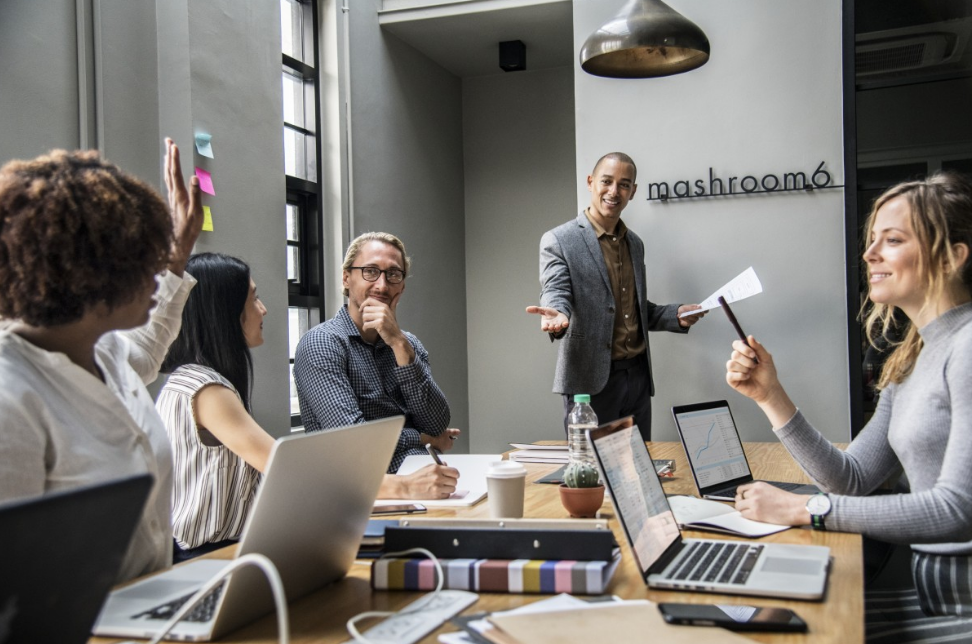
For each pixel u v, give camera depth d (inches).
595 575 47.1
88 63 109.6
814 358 159.8
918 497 59.0
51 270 42.1
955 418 59.9
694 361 165.6
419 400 108.0
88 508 26.8
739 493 68.6
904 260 67.2
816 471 73.1
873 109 158.7
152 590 48.9
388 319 105.1
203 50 124.6
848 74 158.4
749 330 162.9
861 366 157.2
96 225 42.7
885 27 157.9
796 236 160.7
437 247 217.8
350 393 102.6
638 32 107.0
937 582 61.7
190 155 121.6
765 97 162.1
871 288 70.3
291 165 167.5
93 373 49.7
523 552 49.8
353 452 46.6
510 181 232.5
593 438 50.2
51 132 104.1
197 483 74.5
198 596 35.2
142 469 49.4
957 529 57.0
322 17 173.5
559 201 228.4
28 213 41.7
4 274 42.5
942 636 56.7
